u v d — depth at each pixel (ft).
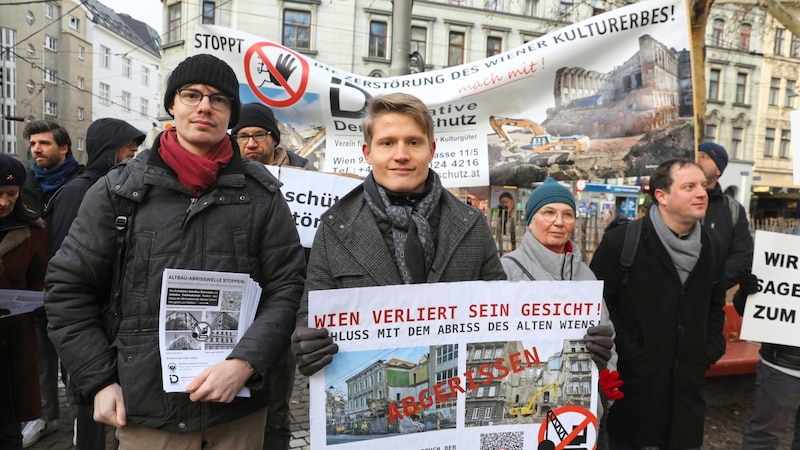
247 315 5.42
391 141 5.08
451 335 5.10
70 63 159.53
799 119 9.36
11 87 143.13
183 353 5.01
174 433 5.15
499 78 11.78
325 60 73.72
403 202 5.27
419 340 5.01
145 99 200.95
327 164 11.96
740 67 90.84
